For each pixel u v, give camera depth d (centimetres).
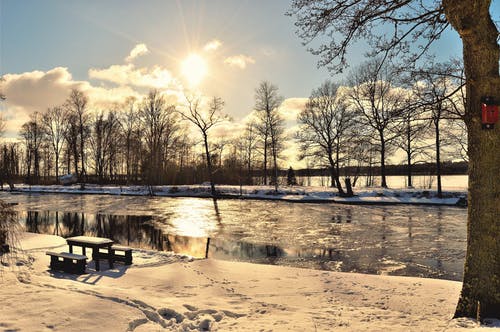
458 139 3281
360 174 5081
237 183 5772
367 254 1508
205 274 1044
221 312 695
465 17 625
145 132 5541
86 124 6162
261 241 1822
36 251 1288
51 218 2772
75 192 5162
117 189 5109
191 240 1877
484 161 634
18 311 600
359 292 895
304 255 1515
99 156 6356
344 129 3775
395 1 745
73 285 796
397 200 3384
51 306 625
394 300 832
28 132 6900
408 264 1346
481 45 623
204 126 4391
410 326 629
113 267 1109
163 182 5741
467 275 652
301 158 4038
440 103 745
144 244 1791
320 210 3005
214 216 2758
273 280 997
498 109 615
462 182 5997
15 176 7588
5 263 1043
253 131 5044
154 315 633
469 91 652
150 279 980
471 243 648
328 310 740
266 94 4681
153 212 3047
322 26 813
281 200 3822
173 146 5456
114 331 544
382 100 3048
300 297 848
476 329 531
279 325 625
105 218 2742
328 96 3938
